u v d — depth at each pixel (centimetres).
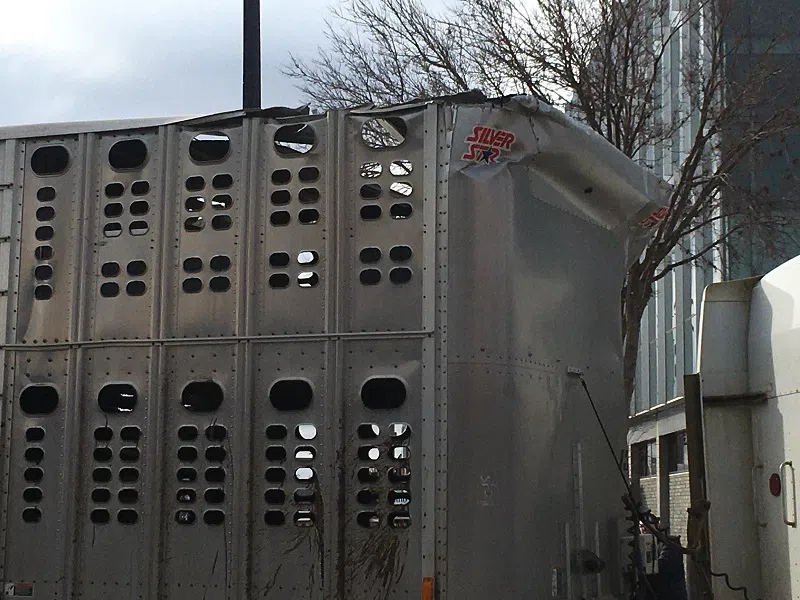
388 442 543
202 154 619
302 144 610
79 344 586
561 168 618
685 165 1566
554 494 589
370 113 572
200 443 564
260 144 583
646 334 2652
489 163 571
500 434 548
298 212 572
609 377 678
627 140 1568
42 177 611
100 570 567
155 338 577
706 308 723
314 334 558
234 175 584
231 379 564
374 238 561
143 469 568
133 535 564
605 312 681
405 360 547
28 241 607
